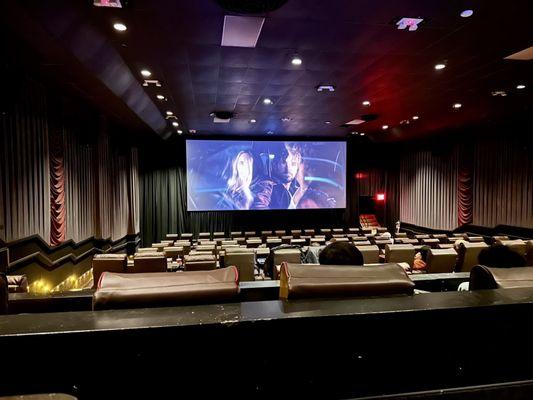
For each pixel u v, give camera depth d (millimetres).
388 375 1017
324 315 957
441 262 5348
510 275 1254
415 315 1006
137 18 4289
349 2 3924
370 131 13523
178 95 7953
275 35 4770
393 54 5508
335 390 991
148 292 1022
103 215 9328
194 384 927
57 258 6770
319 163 14594
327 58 5633
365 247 5918
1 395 841
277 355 960
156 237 14539
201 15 4203
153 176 14484
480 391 1045
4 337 833
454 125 11258
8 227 5129
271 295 1680
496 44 5121
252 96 8070
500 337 1073
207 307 1013
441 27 4539
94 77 5723
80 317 933
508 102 8531
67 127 7449
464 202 12289
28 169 5715
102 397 886
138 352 895
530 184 9789
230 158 14055
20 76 4633
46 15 3816
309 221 15508
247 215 15062
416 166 15070
